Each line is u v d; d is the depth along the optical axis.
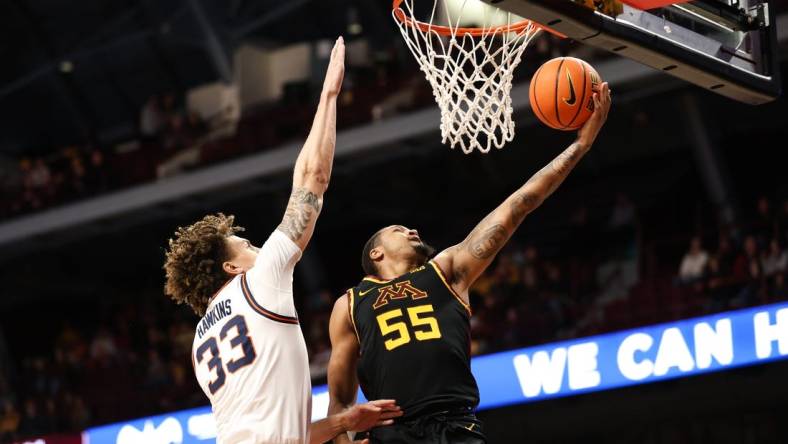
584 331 12.02
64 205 17.39
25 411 15.20
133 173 17.31
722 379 10.27
